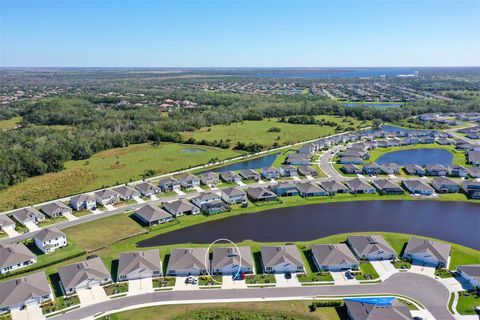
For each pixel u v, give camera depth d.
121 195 146.62
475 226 122.94
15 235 117.12
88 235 116.50
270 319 78.00
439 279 91.94
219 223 124.88
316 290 87.81
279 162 198.38
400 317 75.75
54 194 153.50
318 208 137.38
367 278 91.94
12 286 85.12
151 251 100.19
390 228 120.94
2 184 159.38
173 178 161.12
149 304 83.25
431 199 145.25
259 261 100.19
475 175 169.38
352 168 179.00
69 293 86.94
